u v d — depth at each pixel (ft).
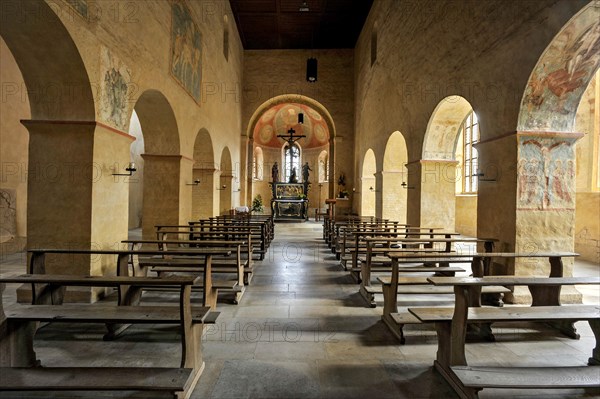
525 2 17.31
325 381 10.34
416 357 11.90
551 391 9.75
